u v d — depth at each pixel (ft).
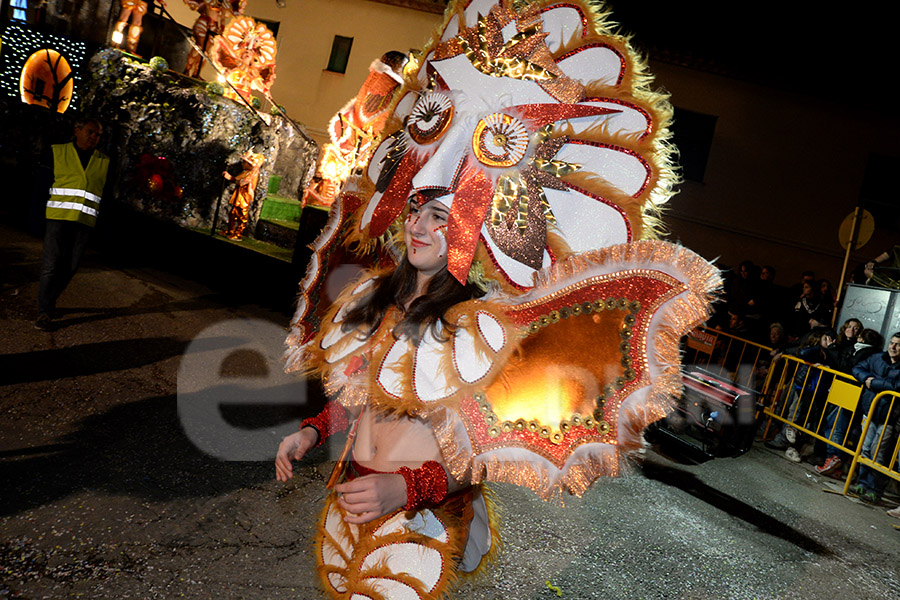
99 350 18.74
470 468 5.44
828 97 53.16
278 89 58.80
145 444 13.80
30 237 29.84
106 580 9.24
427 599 5.44
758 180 54.29
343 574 5.86
